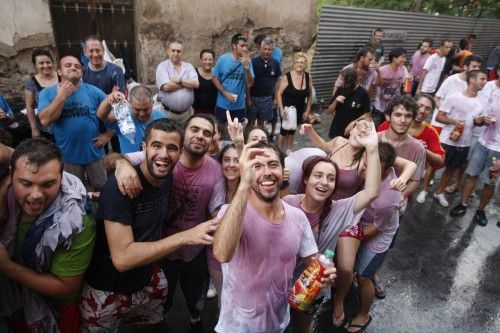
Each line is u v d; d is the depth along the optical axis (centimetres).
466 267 390
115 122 347
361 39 878
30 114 400
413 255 402
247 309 190
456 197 533
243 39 527
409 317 319
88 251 182
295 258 190
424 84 812
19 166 156
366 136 231
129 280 205
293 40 786
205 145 228
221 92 534
